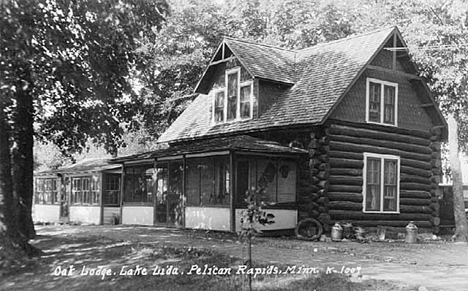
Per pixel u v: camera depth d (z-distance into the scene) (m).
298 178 21.92
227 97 25.12
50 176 35.78
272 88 24.17
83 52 15.55
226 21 36.31
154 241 18.55
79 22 15.22
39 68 14.79
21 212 18.91
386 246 18.64
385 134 23.36
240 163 21.86
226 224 21.02
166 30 33.81
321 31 35.75
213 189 22.69
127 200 27.59
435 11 24.55
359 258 15.04
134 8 15.76
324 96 21.83
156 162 25.02
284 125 21.70
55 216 35.16
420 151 24.80
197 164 23.55
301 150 21.58
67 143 20.67
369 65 22.95
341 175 21.62
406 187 24.03
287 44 35.62
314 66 24.64
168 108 35.31
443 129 25.91
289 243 18.44
